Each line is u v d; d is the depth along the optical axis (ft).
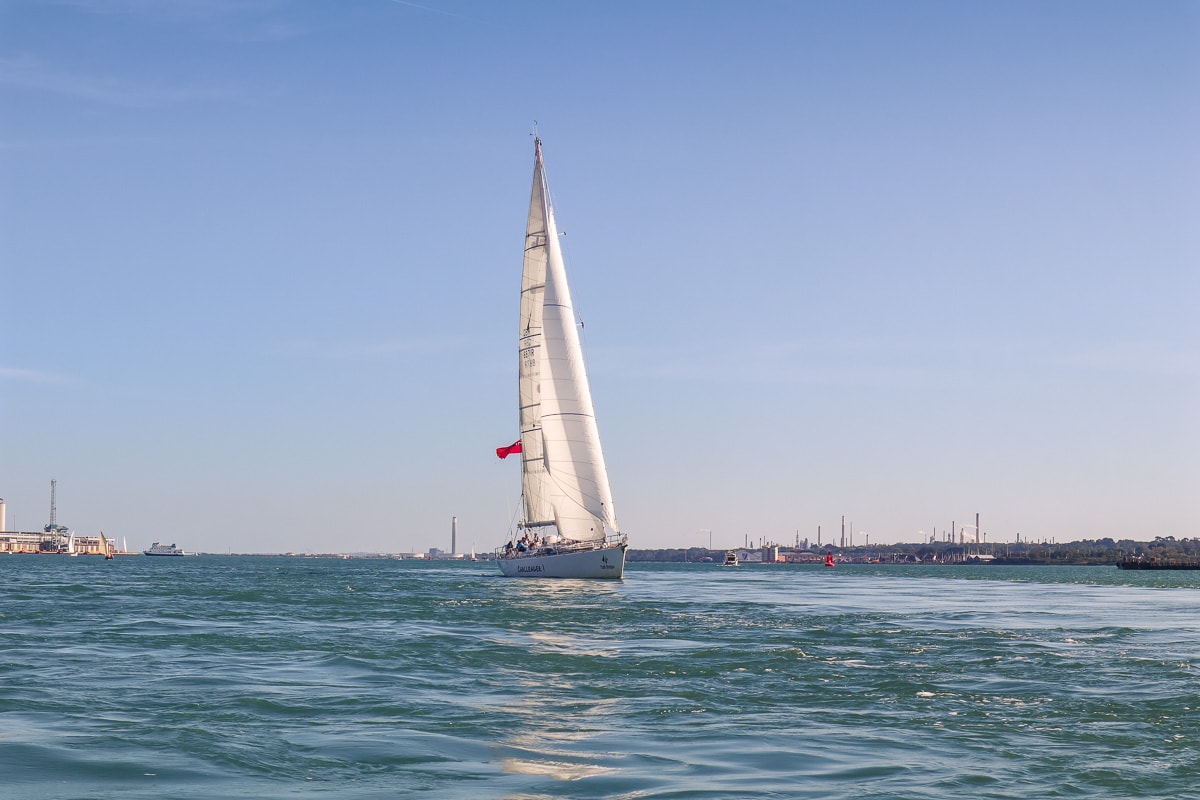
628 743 72.84
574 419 309.22
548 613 189.47
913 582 465.06
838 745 73.31
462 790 60.03
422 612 190.29
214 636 140.46
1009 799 60.39
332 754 68.49
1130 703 91.45
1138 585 438.81
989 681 103.91
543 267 310.65
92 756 66.80
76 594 248.52
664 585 345.51
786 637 146.30
